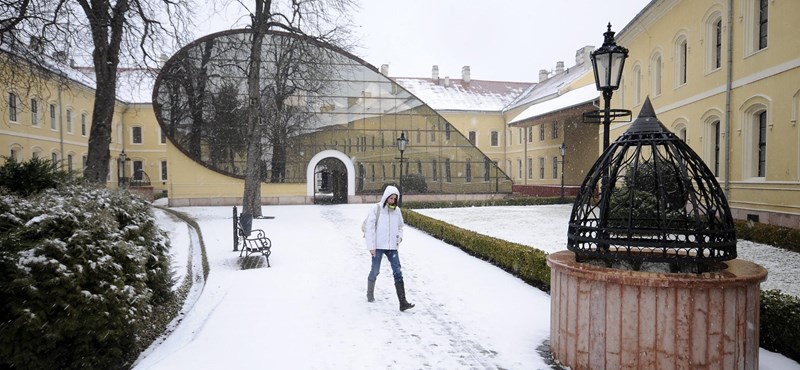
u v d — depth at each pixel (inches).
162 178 1841.8
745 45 564.1
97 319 185.6
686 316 146.8
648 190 308.8
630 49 944.3
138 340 221.5
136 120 1819.6
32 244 183.6
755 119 562.9
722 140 616.4
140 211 291.4
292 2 815.1
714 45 656.4
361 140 1208.8
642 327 151.0
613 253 173.0
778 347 186.7
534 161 1733.5
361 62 1216.2
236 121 1127.6
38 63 612.4
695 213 161.3
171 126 1107.9
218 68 1113.4
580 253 184.1
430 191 1237.1
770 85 515.8
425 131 1241.4
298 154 1166.3
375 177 1216.2
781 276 322.7
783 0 492.4
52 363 179.3
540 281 303.7
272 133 1144.8
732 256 160.1
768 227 455.5
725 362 146.6
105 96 649.6
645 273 154.4
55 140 1318.9
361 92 1215.6
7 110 1095.0
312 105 1182.3
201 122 1119.0
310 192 1164.5
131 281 214.7
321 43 853.2
